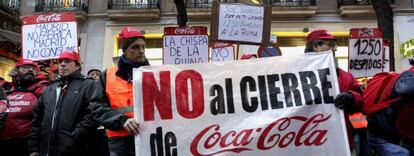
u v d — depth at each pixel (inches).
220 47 346.9
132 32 152.0
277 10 595.2
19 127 215.0
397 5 593.0
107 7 628.7
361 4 595.5
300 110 144.9
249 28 286.2
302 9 593.3
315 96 146.0
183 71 148.0
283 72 149.3
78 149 178.1
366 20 596.1
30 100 219.3
